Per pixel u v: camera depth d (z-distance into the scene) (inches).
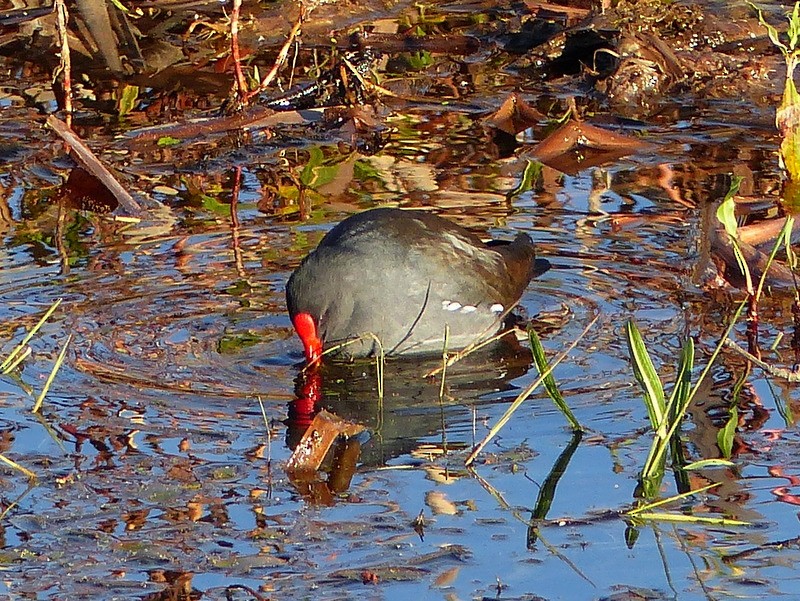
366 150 594.6
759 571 272.4
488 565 277.4
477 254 422.6
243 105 628.7
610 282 447.5
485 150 587.8
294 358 399.5
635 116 623.5
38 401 357.4
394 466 326.0
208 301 438.3
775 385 364.5
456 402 366.6
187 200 539.2
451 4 787.4
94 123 631.8
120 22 710.5
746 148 573.3
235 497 310.2
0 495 311.7
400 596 265.3
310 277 407.5
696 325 409.1
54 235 499.8
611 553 281.7
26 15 728.3
